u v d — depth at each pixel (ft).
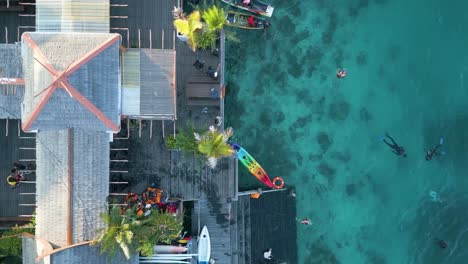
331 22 119.44
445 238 122.52
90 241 94.68
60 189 95.40
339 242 120.78
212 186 110.22
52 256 91.50
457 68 122.21
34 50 91.04
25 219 106.52
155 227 97.14
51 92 89.66
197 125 109.40
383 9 120.78
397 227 122.52
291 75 118.93
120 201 106.22
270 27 118.01
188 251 108.27
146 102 98.58
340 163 120.57
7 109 96.32
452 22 122.11
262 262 116.16
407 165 122.21
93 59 91.66
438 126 122.11
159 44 106.63
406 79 121.60
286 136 119.44
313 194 120.16
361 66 120.26
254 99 118.32
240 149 115.75
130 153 108.06
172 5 106.73
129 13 105.81
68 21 96.48
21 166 105.40
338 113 120.16
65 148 94.68
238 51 117.50
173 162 108.88
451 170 122.72
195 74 108.37
